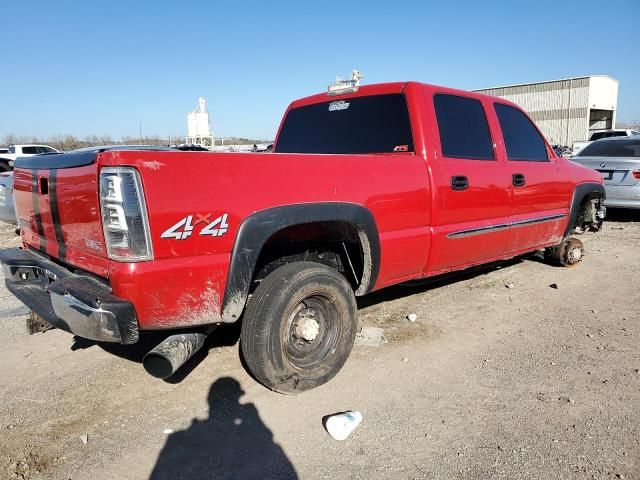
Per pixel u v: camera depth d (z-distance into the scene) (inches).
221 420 122.7
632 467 104.7
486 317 189.9
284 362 126.8
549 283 233.9
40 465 106.2
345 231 145.3
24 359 155.9
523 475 102.5
